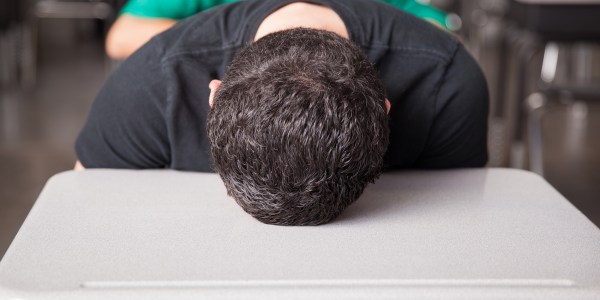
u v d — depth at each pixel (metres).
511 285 0.69
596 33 2.04
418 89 1.01
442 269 0.72
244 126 0.75
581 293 0.67
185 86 0.99
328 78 0.75
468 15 3.17
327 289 0.66
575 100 2.13
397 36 1.01
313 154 0.74
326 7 1.01
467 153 1.08
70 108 3.36
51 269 0.71
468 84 1.03
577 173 2.54
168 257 0.74
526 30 2.12
